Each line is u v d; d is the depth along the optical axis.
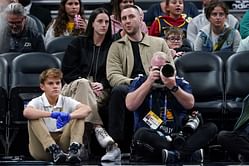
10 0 20.75
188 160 14.45
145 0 23.50
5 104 15.81
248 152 14.59
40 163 13.98
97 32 16.19
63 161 14.05
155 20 20.05
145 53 16.03
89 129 15.20
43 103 14.62
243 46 17.67
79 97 15.05
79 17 19.64
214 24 18.56
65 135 14.52
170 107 14.74
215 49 18.69
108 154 14.56
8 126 15.84
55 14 23.42
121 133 15.02
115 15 19.02
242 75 16.53
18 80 16.50
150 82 14.47
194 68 16.64
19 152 16.59
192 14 21.62
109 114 15.10
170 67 14.39
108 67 15.96
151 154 14.48
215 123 16.25
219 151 15.83
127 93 15.04
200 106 15.97
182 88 14.83
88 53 16.28
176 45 17.95
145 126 14.66
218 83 16.45
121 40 16.16
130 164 13.84
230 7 23.20
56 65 16.70
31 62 16.67
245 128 14.77
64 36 18.80
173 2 19.97
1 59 16.70
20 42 18.28
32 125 14.31
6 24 18.27
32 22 18.66
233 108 15.83
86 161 14.59
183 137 14.34
